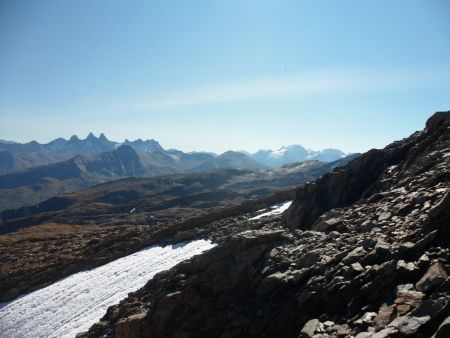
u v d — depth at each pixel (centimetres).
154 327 2925
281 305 2448
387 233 2483
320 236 3069
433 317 1619
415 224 2400
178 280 3259
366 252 2345
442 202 2239
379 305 1927
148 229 7262
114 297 4288
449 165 3142
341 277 2216
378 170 4331
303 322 2228
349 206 3856
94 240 7469
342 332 1866
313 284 2342
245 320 2553
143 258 5362
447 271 1858
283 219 4603
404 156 4381
